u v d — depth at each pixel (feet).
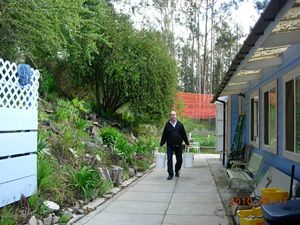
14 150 13.58
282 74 16.99
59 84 36.04
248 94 29.25
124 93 37.09
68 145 20.88
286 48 15.98
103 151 25.07
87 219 15.23
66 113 27.22
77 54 30.37
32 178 14.71
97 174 19.62
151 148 37.78
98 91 38.68
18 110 14.02
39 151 17.49
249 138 28.09
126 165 27.14
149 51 36.42
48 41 20.85
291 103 15.34
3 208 12.87
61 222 14.07
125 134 36.47
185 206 17.74
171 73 38.78
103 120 35.91
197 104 62.59
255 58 17.30
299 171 13.69
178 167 27.50
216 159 41.39
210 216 15.70
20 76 14.55
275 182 15.94
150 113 37.70
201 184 24.29
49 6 19.16
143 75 36.11
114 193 20.72
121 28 36.19
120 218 15.43
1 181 12.66
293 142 14.89
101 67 35.01
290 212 7.84
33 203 13.84
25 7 18.19
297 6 9.64
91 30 28.35
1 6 17.34
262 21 9.96
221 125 40.27
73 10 21.44
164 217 15.65
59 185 16.38
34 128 15.19
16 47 21.26
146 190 22.12
